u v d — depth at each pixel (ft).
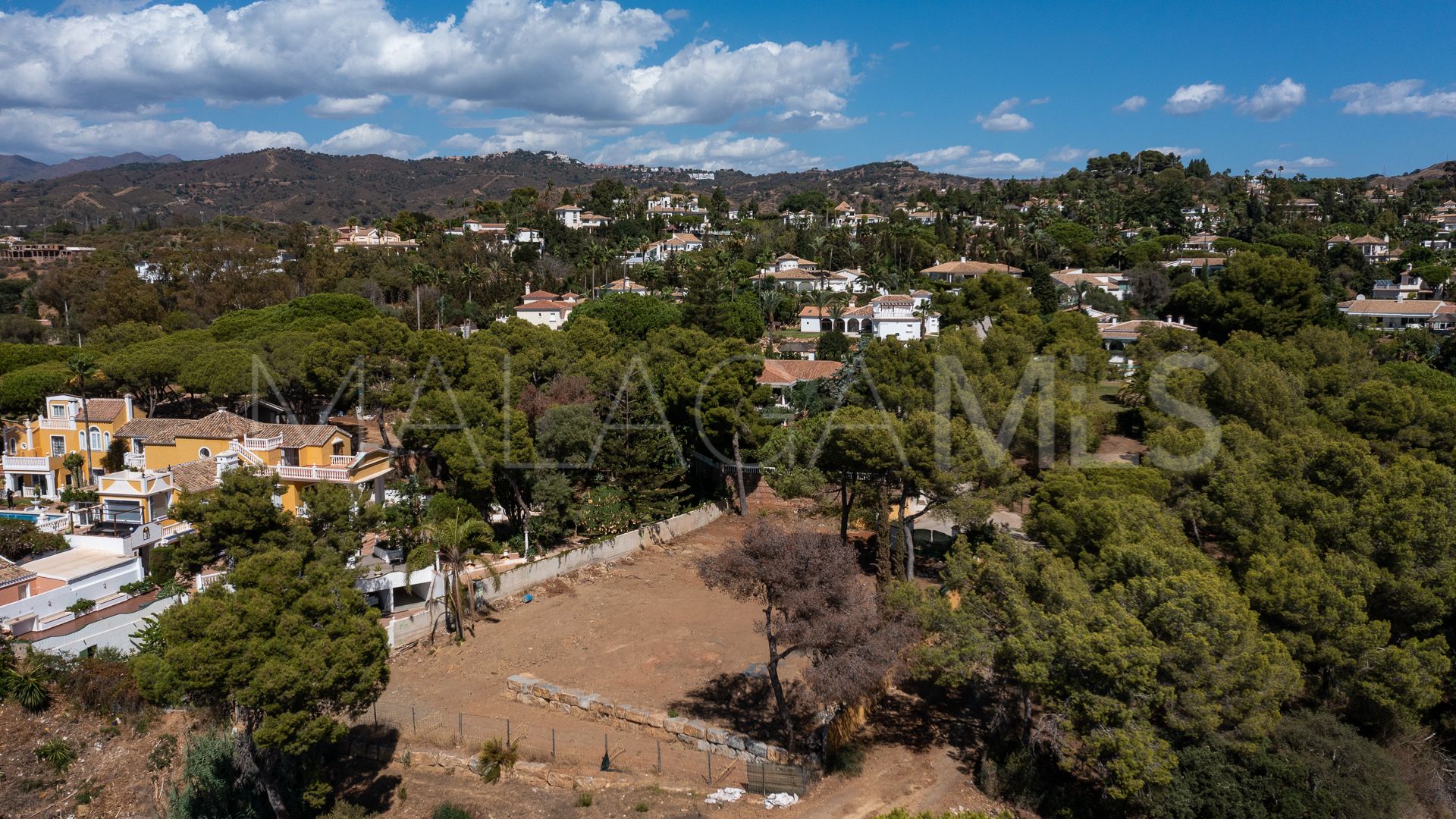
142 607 118.62
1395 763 87.76
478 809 87.10
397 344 209.67
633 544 175.01
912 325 383.86
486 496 159.74
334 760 99.09
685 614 144.46
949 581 107.96
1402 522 101.60
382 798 90.48
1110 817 84.58
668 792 90.17
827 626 91.56
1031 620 92.12
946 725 106.42
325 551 120.78
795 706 110.52
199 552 118.01
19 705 95.09
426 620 134.82
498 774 94.99
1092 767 88.48
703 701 112.98
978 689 110.73
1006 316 263.90
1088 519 115.24
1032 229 573.74
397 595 147.64
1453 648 102.89
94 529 139.54
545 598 151.74
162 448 170.81
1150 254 523.70
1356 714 96.32
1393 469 113.09
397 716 110.01
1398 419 159.43
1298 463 119.44
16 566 113.29
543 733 105.40
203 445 168.86
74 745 92.68
